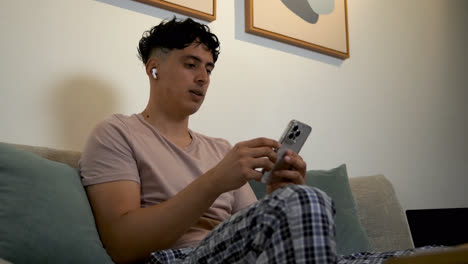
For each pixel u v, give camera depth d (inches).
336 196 61.4
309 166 79.2
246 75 73.9
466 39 120.3
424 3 111.1
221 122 69.4
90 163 42.5
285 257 22.7
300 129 38.0
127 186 40.6
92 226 38.7
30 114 53.1
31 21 55.0
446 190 104.7
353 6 94.5
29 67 53.9
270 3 78.0
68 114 55.9
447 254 17.6
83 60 58.1
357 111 89.5
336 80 87.4
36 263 33.9
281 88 78.2
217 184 35.3
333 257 22.6
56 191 38.3
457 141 110.7
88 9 59.7
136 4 64.1
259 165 34.6
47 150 46.9
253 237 24.8
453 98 112.4
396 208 69.9
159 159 45.3
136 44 63.2
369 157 89.5
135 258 37.1
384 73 97.1
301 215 23.1
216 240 27.0
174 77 50.1
